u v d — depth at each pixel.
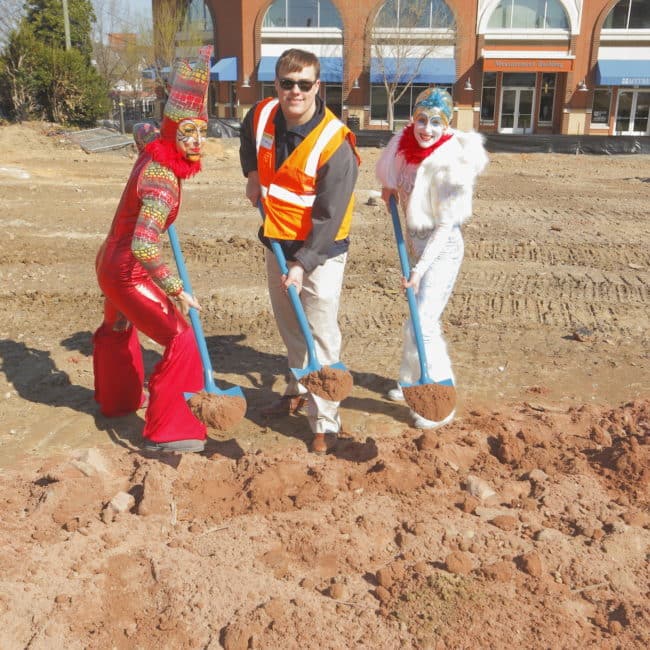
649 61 32.66
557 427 4.44
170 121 3.61
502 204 13.27
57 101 24.77
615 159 23.44
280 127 3.78
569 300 7.12
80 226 10.42
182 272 3.95
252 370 5.35
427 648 2.69
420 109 3.99
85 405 4.74
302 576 3.10
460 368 5.39
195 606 2.90
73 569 3.11
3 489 3.73
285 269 3.84
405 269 4.17
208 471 3.84
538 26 32.69
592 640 2.73
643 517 3.47
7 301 6.86
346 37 32.69
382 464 3.89
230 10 33.34
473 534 3.37
